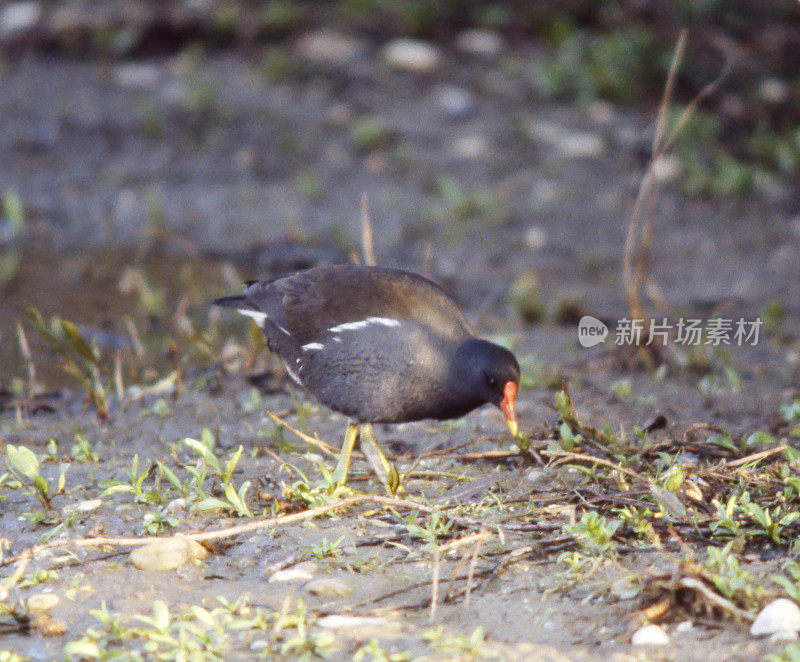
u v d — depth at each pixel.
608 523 6.40
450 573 6.10
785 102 19.31
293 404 9.90
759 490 6.81
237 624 5.38
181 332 12.21
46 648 5.35
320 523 6.87
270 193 16.52
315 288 7.88
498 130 18.25
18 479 7.38
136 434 9.14
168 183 16.64
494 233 15.80
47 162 16.81
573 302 13.31
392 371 7.39
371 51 20.20
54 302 13.09
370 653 5.13
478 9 21.53
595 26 21.50
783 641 5.05
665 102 10.69
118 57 19.41
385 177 17.00
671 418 9.39
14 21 19.47
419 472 7.80
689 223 16.30
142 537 6.73
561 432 7.73
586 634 5.36
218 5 20.48
